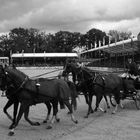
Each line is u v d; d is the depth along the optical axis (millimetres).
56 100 10172
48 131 9352
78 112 12992
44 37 159250
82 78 11875
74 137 8547
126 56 56125
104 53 76250
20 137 8570
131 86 14047
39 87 9414
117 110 13602
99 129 9594
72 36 159250
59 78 11086
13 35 155125
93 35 152375
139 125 10180
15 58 111000
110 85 12680
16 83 9141
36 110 13484
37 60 114500
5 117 11641
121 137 8500
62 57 112250
